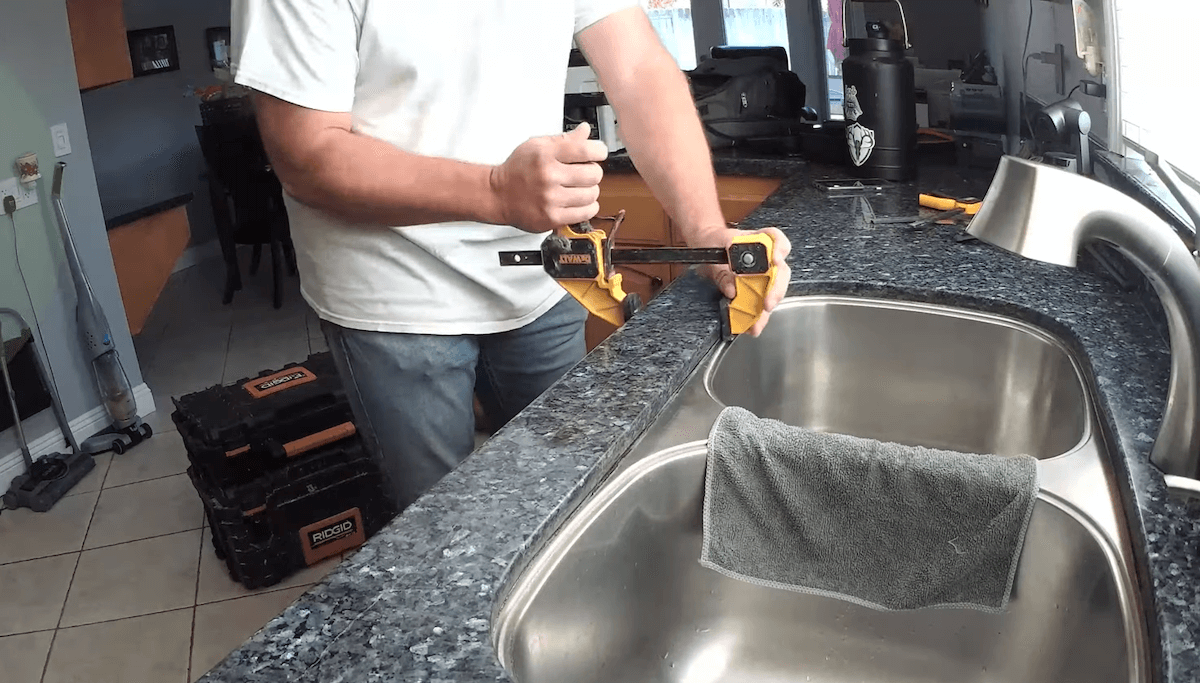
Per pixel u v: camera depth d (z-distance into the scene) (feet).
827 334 4.28
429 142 3.84
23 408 9.64
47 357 10.18
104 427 10.77
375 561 2.47
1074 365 3.59
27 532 8.93
